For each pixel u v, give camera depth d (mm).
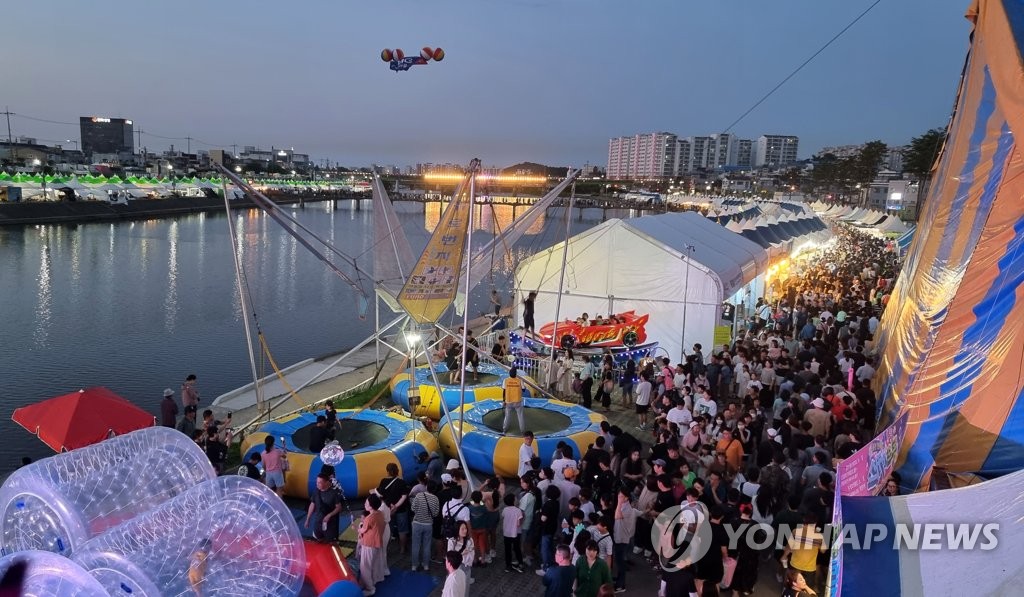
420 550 10875
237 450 16016
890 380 15047
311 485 13266
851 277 37844
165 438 10242
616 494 11055
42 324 38344
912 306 15977
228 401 21406
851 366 18047
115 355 32312
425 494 10875
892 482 9922
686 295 22953
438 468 12992
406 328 19797
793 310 28031
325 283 56406
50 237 77875
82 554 7375
